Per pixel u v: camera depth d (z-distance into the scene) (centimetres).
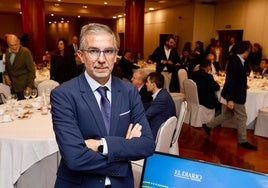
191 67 777
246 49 365
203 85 473
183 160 122
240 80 373
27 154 207
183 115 251
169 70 663
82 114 107
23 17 779
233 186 114
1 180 212
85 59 108
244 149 389
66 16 1758
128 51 852
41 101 323
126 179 114
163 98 275
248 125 468
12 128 228
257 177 112
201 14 1046
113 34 110
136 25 960
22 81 422
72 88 109
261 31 827
